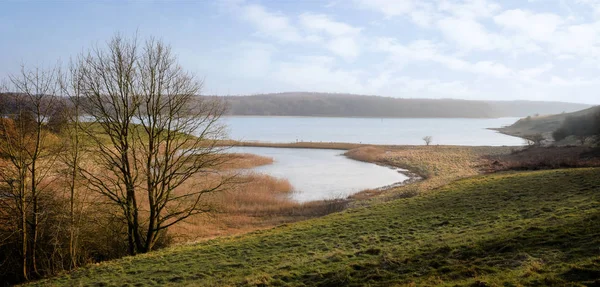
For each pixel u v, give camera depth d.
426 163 70.44
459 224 18.97
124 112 22.03
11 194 21.48
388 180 56.84
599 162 41.81
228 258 17.31
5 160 20.92
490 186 29.53
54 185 23.64
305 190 48.81
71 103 21.22
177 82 23.22
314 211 35.94
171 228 29.67
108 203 22.12
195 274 15.09
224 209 34.91
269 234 22.28
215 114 24.84
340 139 142.00
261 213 35.28
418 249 14.00
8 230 21.08
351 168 70.44
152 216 23.03
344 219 24.28
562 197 21.22
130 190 22.20
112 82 21.89
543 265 9.71
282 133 173.62
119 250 24.31
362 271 12.25
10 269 21.14
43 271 20.89
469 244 13.09
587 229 11.89
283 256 16.52
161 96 22.77
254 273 13.92
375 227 20.88
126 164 22.34
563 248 10.87
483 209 21.77
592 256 9.63
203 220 32.50
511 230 14.31
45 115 20.84
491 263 10.80
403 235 18.31
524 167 44.88
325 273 12.62
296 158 86.44
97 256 23.73
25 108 20.50
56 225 21.05
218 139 24.95
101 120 21.66
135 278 15.50
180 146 23.98
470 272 10.38
